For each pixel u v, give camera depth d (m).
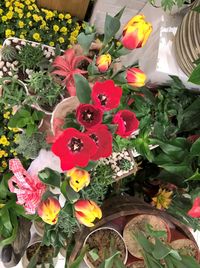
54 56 1.00
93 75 0.79
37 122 0.95
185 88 1.08
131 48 0.75
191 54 0.90
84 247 0.91
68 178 0.78
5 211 1.02
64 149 0.64
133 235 0.94
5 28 1.30
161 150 1.08
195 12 0.88
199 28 0.86
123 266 0.83
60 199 0.85
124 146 0.98
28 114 0.91
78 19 1.40
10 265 1.14
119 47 0.79
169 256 0.83
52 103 0.91
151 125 1.03
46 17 1.33
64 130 0.68
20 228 1.11
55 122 0.79
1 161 1.26
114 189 1.14
